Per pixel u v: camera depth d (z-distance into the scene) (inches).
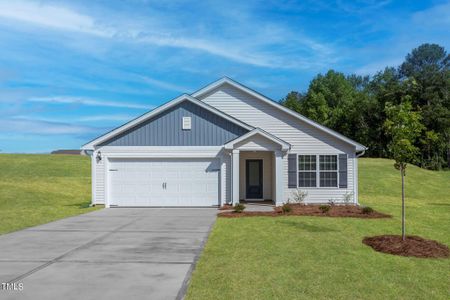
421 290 266.1
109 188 770.8
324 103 2501.2
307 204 795.4
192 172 770.8
